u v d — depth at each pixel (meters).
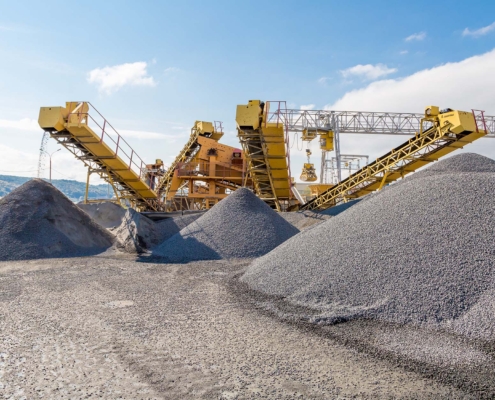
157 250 15.04
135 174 25.06
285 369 4.55
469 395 3.94
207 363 4.71
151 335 5.70
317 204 24.16
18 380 4.21
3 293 8.27
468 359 4.64
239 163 28.12
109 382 4.18
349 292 6.91
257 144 21.31
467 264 6.41
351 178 21.88
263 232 14.66
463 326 5.39
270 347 5.25
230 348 5.21
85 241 15.73
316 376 4.37
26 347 5.17
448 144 19.52
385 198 9.50
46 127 20.22
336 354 5.01
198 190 29.89
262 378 4.31
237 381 4.23
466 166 15.75
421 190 8.92
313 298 7.13
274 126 19.72
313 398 3.87
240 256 13.47
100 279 9.92
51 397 3.84
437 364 4.60
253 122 19.41
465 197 8.04
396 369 4.55
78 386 4.09
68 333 5.74
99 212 25.83
